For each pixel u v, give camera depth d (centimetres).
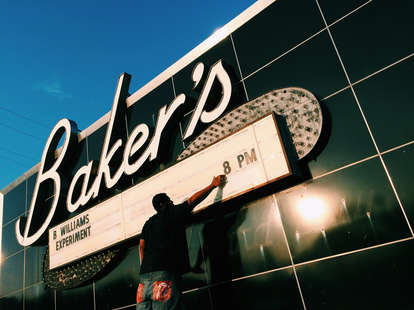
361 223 379
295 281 412
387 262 352
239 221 488
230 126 520
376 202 375
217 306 477
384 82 404
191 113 612
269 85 512
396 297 338
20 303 868
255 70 538
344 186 402
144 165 644
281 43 517
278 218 447
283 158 418
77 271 716
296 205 435
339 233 392
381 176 379
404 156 369
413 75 385
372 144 394
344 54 445
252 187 436
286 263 425
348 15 456
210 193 480
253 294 444
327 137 429
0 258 1007
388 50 410
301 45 493
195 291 508
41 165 902
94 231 662
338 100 434
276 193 459
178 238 407
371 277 358
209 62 618
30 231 851
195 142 558
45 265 810
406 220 351
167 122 622
